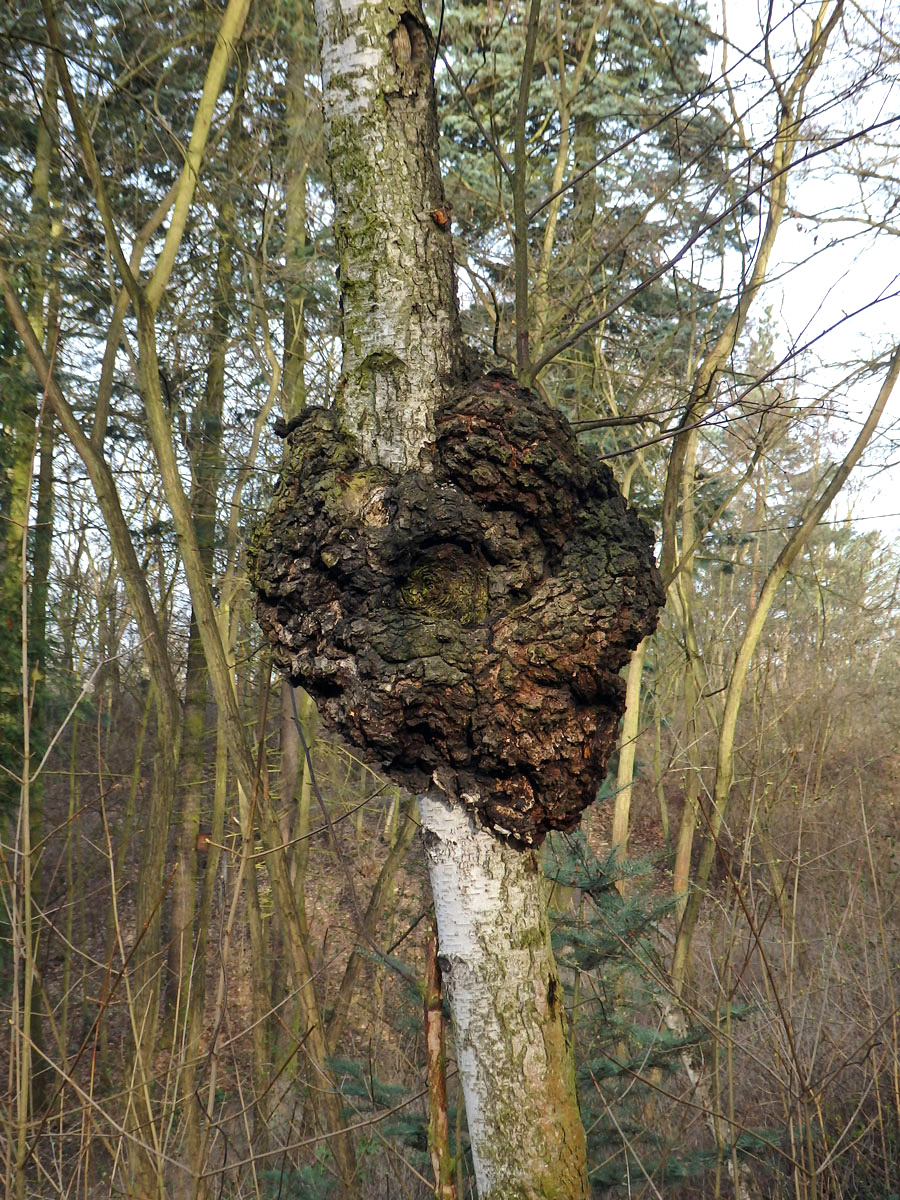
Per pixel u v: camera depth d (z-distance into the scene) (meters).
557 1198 1.53
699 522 6.55
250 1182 3.41
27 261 5.27
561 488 1.61
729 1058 2.77
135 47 5.09
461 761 1.57
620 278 4.32
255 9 4.79
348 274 1.66
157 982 3.21
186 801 5.94
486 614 1.61
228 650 5.79
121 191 5.42
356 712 1.59
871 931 3.76
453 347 1.67
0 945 5.59
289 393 5.52
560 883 2.99
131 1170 2.79
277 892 2.84
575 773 1.60
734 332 3.72
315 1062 2.97
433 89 1.68
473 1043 1.59
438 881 1.63
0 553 6.39
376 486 1.61
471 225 5.48
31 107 5.19
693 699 4.66
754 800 3.07
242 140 5.27
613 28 5.11
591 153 5.62
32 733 6.41
